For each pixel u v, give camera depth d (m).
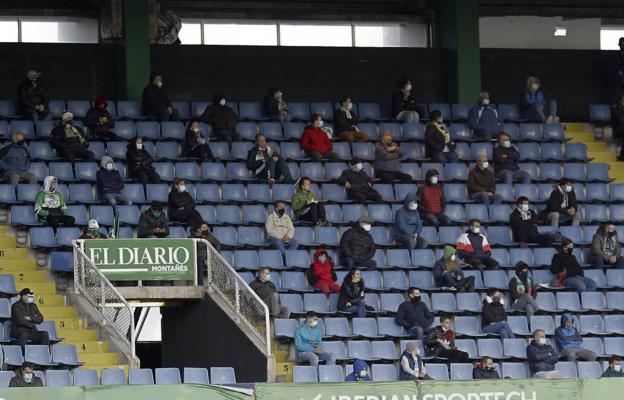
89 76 101.81
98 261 80.06
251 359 78.00
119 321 78.06
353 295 84.12
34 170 91.44
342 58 107.00
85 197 90.31
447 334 82.81
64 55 101.38
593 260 93.56
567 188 97.12
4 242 85.50
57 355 75.00
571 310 89.00
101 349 77.44
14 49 100.44
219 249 85.94
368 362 81.50
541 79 111.19
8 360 73.06
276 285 86.12
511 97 110.38
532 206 99.25
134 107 99.31
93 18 103.94
